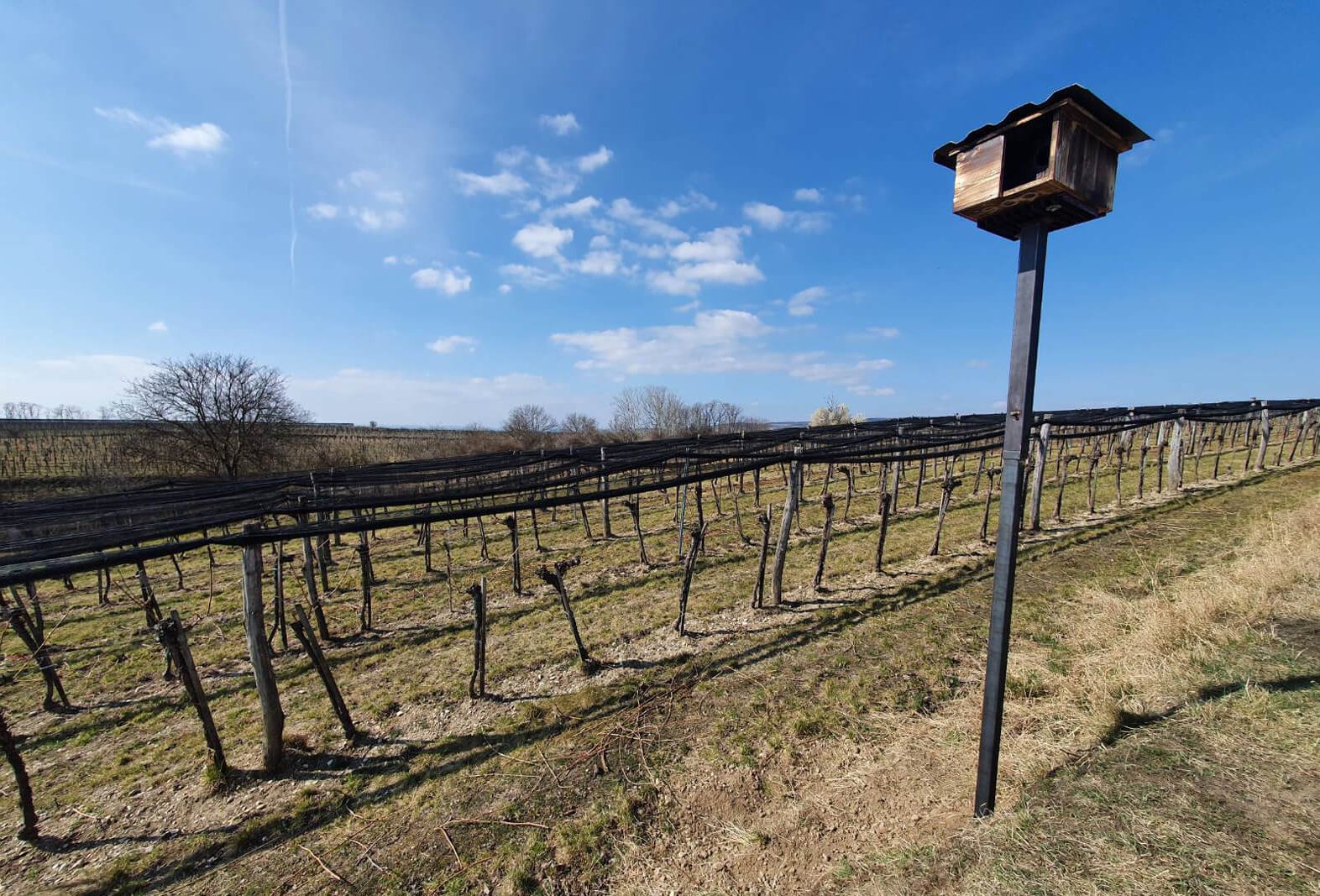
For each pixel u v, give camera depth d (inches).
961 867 92.6
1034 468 374.3
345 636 284.0
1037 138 88.4
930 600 256.8
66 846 145.0
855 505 530.0
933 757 142.7
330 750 177.5
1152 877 81.1
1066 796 103.1
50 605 370.9
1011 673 174.4
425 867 125.7
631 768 153.3
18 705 230.4
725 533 446.9
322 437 1336.1
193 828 147.4
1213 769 104.6
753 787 141.7
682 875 117.0
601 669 219.1
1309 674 133.7
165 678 248.1
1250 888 77.4
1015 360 95.3
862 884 100.3
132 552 145.3
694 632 247.8
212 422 1066.7
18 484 908.6
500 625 280.8
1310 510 295.1
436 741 178.9
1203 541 306.0
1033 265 91.4
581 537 479.5
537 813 139.2
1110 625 194.4
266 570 435.2
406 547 499.2
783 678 195.9
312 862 131.0
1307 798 94.1
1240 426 850.8
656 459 373.7
